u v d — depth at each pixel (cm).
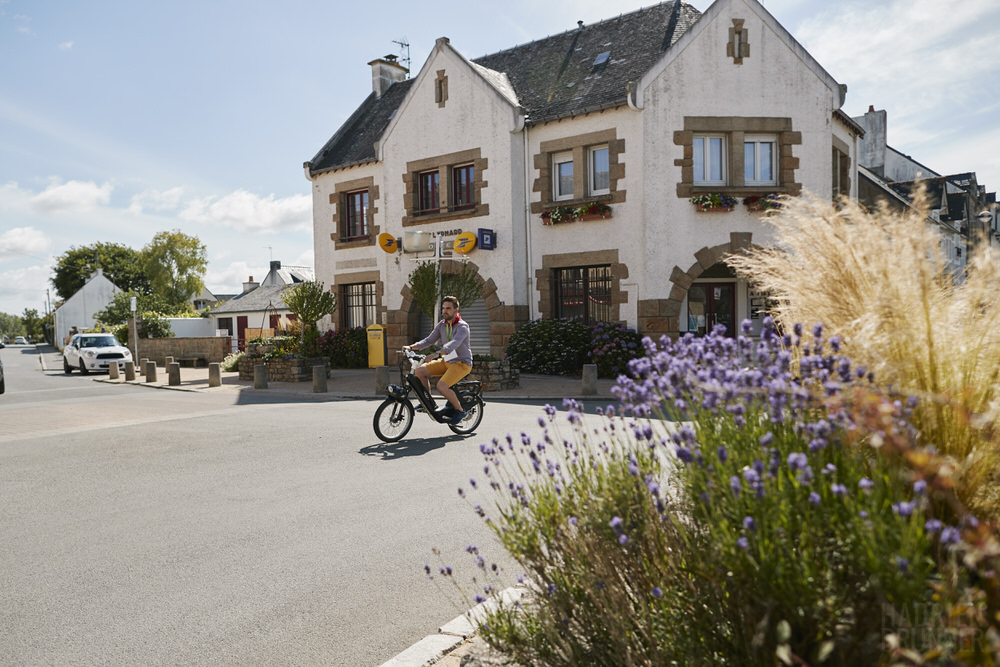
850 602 172
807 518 179
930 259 229
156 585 410
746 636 186
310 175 2366
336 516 543
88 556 464
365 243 2227
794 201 282
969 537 144
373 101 2627
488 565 427
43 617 368
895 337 222
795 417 216
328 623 355
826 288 258
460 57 1900
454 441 851
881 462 191
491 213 1852
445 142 1948
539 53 2067
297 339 1966
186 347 3172
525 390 1403
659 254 1625
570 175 1788
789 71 1656
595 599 225
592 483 255
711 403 219
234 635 343
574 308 1789
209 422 1079
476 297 1748
